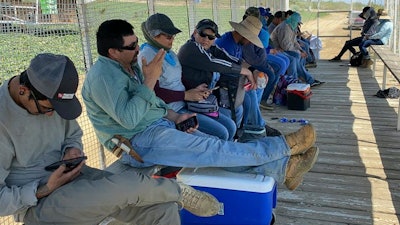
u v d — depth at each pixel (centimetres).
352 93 640
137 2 368
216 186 241
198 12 550
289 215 286
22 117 180
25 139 183
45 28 291
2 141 177
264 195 235
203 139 253
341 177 342
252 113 368
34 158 190
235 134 333
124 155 269
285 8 1379
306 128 251
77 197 183
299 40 851
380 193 312
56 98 173
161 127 259
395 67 530
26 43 299
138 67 266
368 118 507
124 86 240
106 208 187
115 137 255
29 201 179
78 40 313
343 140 430
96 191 184
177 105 310
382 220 276
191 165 250
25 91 174
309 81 686
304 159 255
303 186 327
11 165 185
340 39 1323
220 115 326
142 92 238
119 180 188
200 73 328
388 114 519
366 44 853
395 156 382
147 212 199
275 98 578
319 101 600
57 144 198
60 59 176
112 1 329
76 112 179
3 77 278
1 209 175
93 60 301
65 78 173
